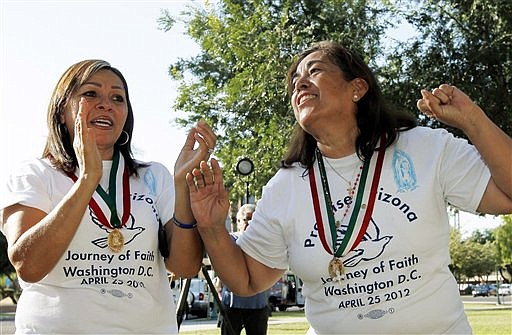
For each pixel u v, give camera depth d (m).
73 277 3.13
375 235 3.07
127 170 3.48
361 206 3.13
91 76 3.35
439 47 14.57
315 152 3.36
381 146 3.21
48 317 3.11
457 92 2.97
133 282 3.23
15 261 3.05
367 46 14.88
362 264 3.08
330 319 3.16
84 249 3.16
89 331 3.10
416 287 3.05
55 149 3.34
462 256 73.56
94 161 3.01
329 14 15.06
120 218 3.29
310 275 3.20
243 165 6.38
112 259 3.20
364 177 3.18
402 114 3.34
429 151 3.16
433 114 2.99
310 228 3.21
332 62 3.25
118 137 3.42
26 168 3.31
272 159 14.32
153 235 3.35
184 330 15.95
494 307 34.75
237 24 15.55
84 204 2.99
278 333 14.84
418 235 3.05
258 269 3.49
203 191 3.29
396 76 14.73
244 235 3.48
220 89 17.05
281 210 3.32
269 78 14.60
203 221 3.30
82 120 3.04
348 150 3.26
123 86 3.46
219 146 16.88
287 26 14.95
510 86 14.29
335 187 3.24
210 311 23.95
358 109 3.25
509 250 62.75
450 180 3.12
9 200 3.18
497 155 2.90
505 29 13.80
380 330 3.06
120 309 3.17
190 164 3.33
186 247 3.39
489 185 3.03
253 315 8.31
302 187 3.30
